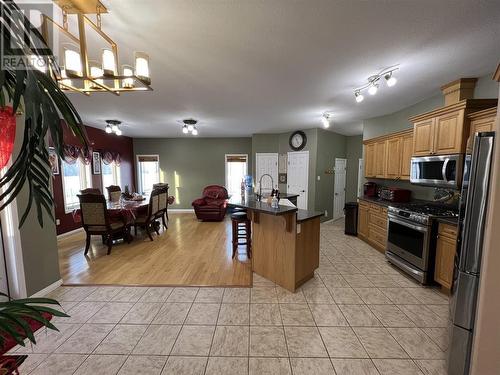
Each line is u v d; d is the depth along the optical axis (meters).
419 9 1.60
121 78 1.70
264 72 2.59
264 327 2.10
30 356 1.79
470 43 2.03
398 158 3.94
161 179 7.93
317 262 3.06
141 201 5.07
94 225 3.87
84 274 3.20
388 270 3.29
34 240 2.57
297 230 2.66
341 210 7.06
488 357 1.38
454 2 1.53
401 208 3.22
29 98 0.75
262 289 2.77
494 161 1.32
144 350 1.84
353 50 2.14
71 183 5.31
